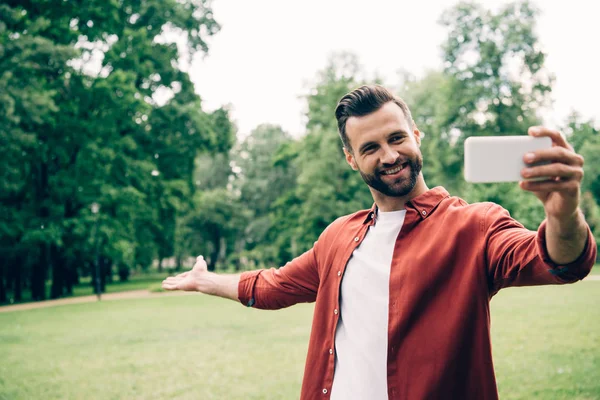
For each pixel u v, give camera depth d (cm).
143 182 2689
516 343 858
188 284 238
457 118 3350
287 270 221
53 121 2266
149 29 2955
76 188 2497
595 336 897
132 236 2833
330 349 186
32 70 2139
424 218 173
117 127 2683
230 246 5834
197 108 2983
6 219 2384
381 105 169
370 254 183
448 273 162
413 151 169
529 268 140
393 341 164
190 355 880
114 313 1652
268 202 5041
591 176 4878
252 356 857
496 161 117
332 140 3603
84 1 2516
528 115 3272
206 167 5388
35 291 2600
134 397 633
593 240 125
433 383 155
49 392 667
